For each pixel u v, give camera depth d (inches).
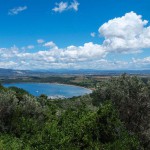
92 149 935.7
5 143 1161.4
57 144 947.3
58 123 1181.1
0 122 1354.6
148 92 1264.8
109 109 1074.1
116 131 1052.5
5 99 1400.1
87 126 989.2
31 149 1009.5
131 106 1242.6
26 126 1339.8
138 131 1223.5
